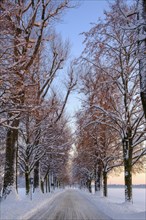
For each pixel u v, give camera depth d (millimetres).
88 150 31766
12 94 13531
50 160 39125
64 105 26203
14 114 15117
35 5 16031
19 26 14766
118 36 14961
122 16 12297
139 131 20641
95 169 39969
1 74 12406
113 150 30406
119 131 21203
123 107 20703
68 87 26188
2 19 12180
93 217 15398
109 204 22000
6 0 12430
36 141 26844
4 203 17234
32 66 16609
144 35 11492
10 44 12688
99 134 26328
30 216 14953
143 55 11586
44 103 20109
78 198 34281
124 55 17328
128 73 18938
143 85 11688
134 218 13508
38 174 31641
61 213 17047
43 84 20484
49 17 16703
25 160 26797
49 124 25672
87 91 19594
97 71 18078
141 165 29000
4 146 27641
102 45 14883
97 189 38156
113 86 18984
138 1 11977
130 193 20484
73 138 22875
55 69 21828
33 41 16344
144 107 11688
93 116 21047
